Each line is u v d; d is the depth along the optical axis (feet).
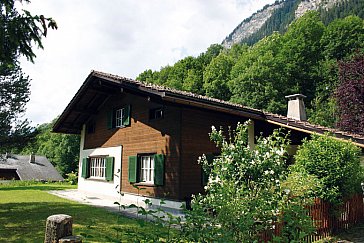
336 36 101.09
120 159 43.88
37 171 155.43
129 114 42.65
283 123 33.37
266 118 35.55
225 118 38.01
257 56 114.32
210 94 116.67
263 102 101.14
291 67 101.91
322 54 103.19
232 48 149.07
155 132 37.45
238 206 12.94
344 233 23.91
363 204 27.66
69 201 42.37
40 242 20.53
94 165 52.29
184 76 130.21
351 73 60.80
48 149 175.52
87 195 50.26
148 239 9.86
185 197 32.86
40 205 38.04
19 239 21.29
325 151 23.72
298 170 24.35
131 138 42.01
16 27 20.12
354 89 58.23
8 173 151.64
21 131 50.01
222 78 117.91
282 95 100.89
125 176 42.27
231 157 16.88
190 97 30.53
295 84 101.50
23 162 159.12
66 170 156.97
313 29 106.22
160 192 35.29
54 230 9.16
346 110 59.77
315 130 29.91
